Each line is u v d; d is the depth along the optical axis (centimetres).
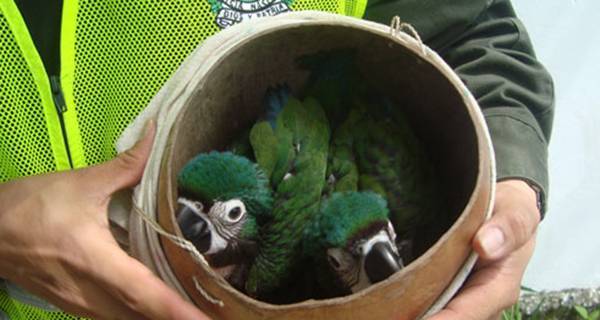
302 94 48
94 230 45
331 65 46
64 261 45
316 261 44
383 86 48
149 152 43
